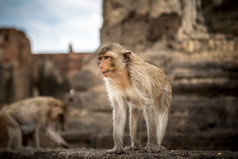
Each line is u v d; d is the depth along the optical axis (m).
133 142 5.99
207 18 15.00
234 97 12.15
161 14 15.15
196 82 12.51
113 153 5.22
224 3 15.62
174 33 14.79
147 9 15.76
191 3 14.61
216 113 11.63
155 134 5.34
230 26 15.25
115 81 5.48
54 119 10.80
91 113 14.10
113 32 16.38
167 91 6.42
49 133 10.62
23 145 11.53
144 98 5.34
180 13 14.72
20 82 29.62
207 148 10.21
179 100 11.87
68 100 15.27
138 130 6.07
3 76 28.67
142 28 15.84
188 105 11.66
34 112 10.61
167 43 14.79
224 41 14.00
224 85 12.27
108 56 5.28
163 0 15.06
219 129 11.18
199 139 10.29
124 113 5.63
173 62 13.61
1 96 28.33
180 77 12.76
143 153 5.11
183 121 11.45
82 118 14.21
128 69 5.35
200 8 14.72
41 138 10.47
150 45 15.28
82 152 5.55
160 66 13.34
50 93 31.61
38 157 7.67
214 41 14.03
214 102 11.84
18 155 8.05
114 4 16.61
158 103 6.38
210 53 13.80
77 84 15.55
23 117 10.68
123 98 5.70
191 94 12.40
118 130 5.46
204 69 12.97
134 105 5.89
